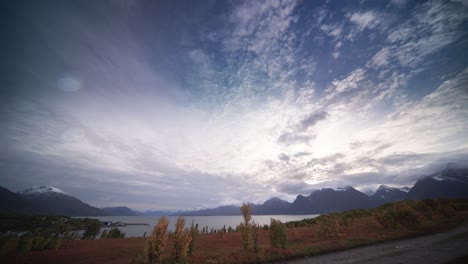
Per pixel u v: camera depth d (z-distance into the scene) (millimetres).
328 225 21391
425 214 26938
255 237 15516
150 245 12219
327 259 11797
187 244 12961
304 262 11547
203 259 13102
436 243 13625
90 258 15062
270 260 12430
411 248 12727
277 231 15797
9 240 17688
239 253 14141
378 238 16516
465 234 15883
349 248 14359
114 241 25953
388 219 21969
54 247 19984
